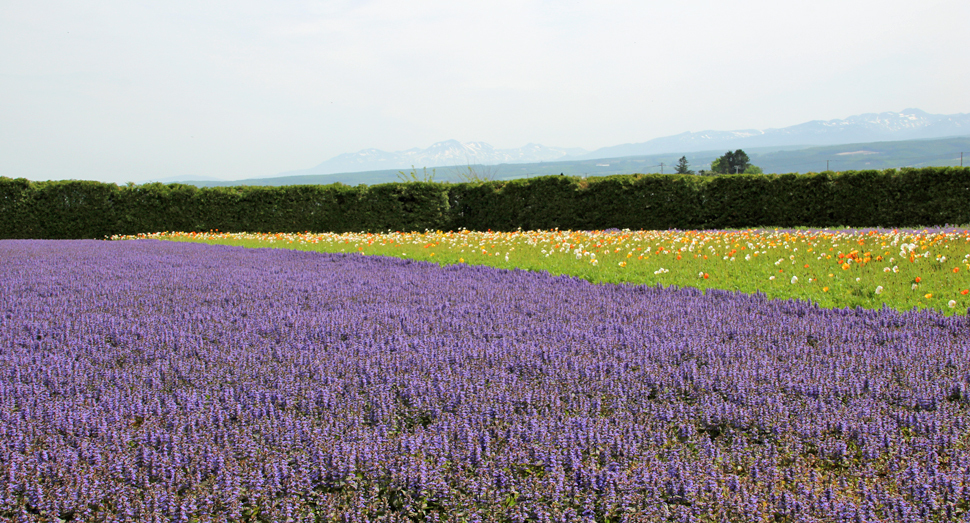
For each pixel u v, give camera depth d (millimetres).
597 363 4434
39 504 2633
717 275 8930
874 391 3887
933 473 2865
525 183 23328
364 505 2693
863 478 2938
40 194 23547
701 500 2689
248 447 3137
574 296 7523
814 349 4855
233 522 2629
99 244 16969
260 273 10109
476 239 15336
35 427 3393
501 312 6547
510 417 3562
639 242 13602
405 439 3168
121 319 6305
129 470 2881
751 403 3691
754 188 21375
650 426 3459
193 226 24078
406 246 14633
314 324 5953
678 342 5066
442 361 4621
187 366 4492
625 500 2684
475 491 2750
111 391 4094
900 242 11445
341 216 24000
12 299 7488
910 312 6004
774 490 2715
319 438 3254
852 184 20500
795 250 10680
